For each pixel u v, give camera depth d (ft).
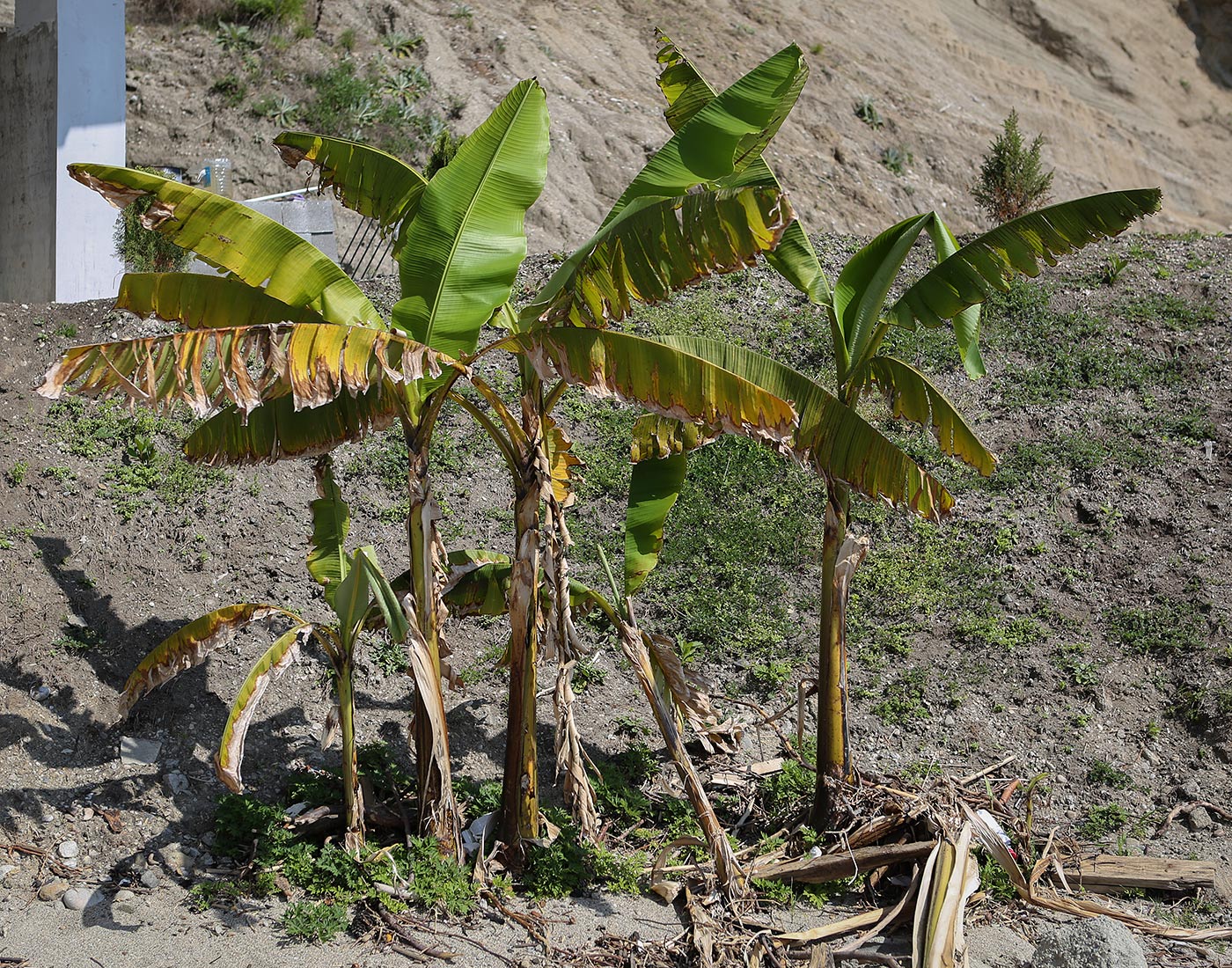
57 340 41.01
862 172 82.74
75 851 23.70
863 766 29.71
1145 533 37.32
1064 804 29.40
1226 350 44.24
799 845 25.57
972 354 24.58
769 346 44.24
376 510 35.65
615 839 26.23
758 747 29.99
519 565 22.77
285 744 27.45
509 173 22.07
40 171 49.34
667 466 25.54
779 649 33.09
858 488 22.52
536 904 23.30
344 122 67.51
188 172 64.64
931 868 23.24
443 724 22.27
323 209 56.49
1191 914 25.20
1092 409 42.11
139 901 22.49
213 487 34.96
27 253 50.21
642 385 19.97
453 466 37.93
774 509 38.09
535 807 24.35
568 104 75.61
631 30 87.30
